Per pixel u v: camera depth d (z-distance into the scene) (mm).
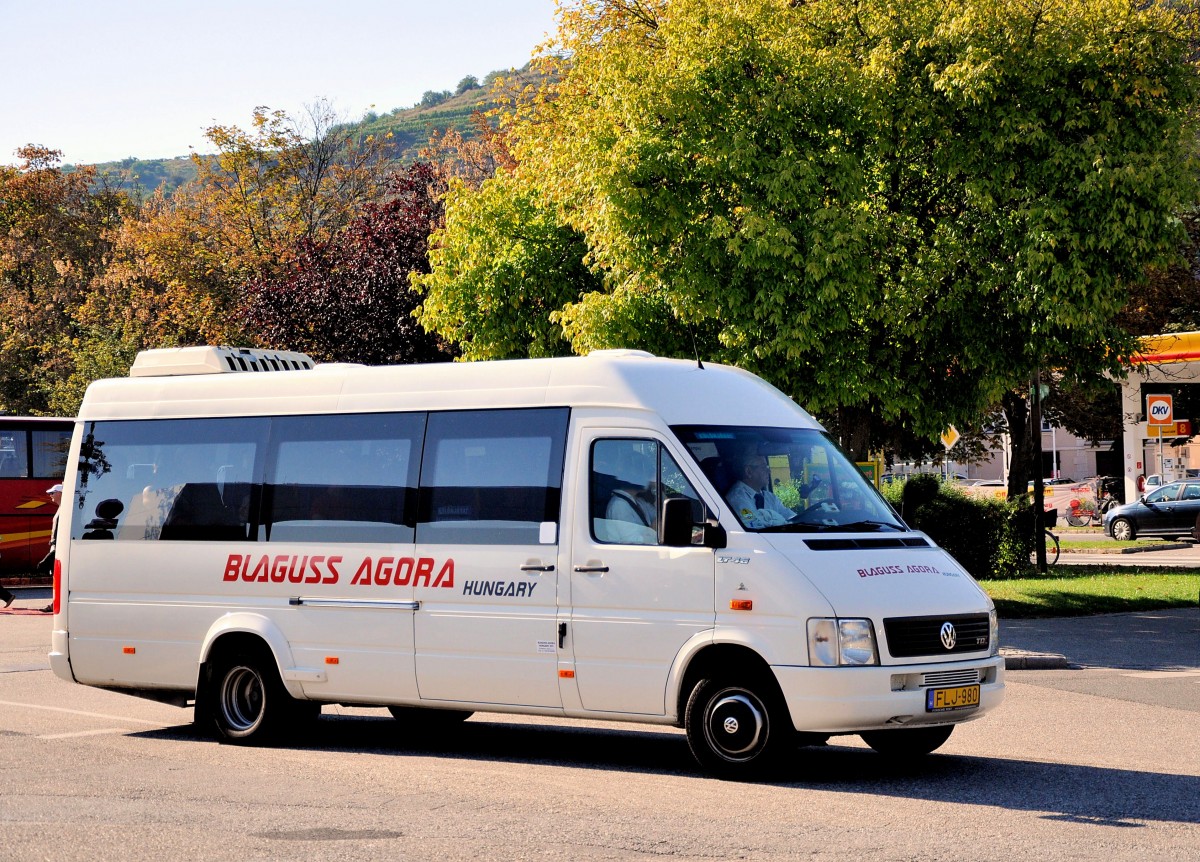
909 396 19188
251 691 11023
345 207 49531
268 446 11164
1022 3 18938
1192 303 39406
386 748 10695
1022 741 10719
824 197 18328
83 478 12039
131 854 6898
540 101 26141
